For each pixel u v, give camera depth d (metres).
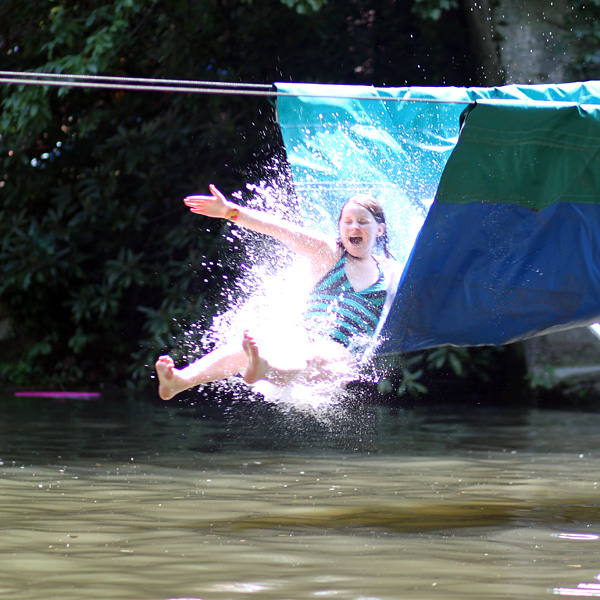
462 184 11.33
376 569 9.04
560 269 12.07
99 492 13.51
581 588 8.32
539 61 30.81
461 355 31.02
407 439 19.88
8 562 9.27
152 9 32.94
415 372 31.62
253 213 12.62
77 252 34.50
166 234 34.62
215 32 33.66
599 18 30.80
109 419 23.30
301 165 13.45
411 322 12.27
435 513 12.09
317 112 13.45
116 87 10.55
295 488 13.94
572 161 11.47
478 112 10.93
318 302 12.94
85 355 35.47
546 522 11.52
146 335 35.38
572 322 12.50
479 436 20.53
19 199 34.84
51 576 8.73
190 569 9.02
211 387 30.70
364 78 35.09
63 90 30.30
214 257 33.53
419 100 11.12
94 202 34.38
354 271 13.05
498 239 11.77
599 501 13.02
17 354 35.12
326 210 13.55
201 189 33.78
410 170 13.69
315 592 8.14
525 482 14.59
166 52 33.31
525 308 12.28
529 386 29.97
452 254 11.77
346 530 11.00
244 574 8.82
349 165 13.58
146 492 13.55
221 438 19.83
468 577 8.71
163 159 34.84
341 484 14.32
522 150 11.28
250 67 33.88
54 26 31.06
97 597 7.96
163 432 20.78
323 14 33.41
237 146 33.69
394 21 34.53
